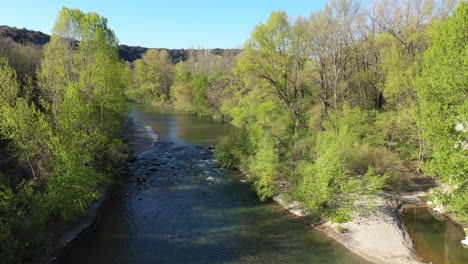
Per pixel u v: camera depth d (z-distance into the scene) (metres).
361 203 21.89
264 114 34.25
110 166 27.44
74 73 30.31
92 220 21.05
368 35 37.62
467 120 14.79
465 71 15.68
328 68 37.41
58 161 18.86
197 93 78.62
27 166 21.48
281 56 36.09
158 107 95.50
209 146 44.47
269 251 17.67
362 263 16.44
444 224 20.66
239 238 19.14
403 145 30.59
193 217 22.05
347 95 36.59
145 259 16.70
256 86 37.38
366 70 38.00
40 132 19.23
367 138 29.19
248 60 35.91
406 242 18.06
